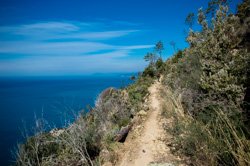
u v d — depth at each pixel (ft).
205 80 21.77
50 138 20.86
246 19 26.22
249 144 13.23
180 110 22.47
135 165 18.03
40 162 18.81
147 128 25.26
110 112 31.91
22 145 18.60
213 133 16.20
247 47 23.44
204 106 20.02
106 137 23.50
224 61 22.04
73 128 20.75
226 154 14.23
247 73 19.02
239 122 15.53
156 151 19.31
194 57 30.94
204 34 29.25
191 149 16.31
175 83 34.04
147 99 39.63
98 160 19.86
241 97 17.81
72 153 19.88
